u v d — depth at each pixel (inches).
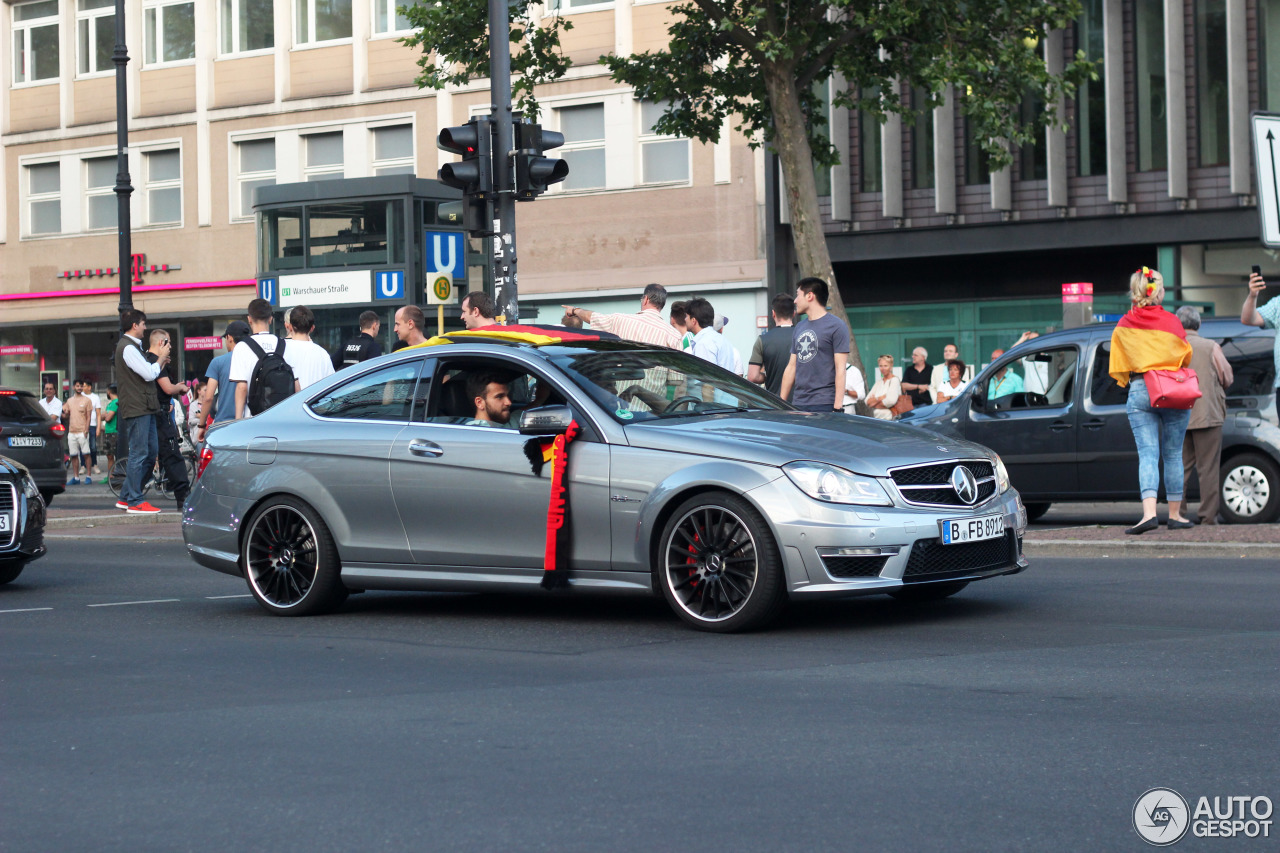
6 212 1545.3
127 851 168.7
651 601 369.1
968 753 203.0
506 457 333.4
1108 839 163.5
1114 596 352.2
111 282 1486.2
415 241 968.9
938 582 305.7
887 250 1147.9
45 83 1525.6
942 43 822.5
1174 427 479.8
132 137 1469.0
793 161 834.2
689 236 1197.7
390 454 348.8
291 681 272.8
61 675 285.7
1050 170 1083.9
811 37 838.5
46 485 863.1
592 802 183.3
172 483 743.1
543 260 1255.5
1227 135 1047.6
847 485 298.5
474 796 187.6
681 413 333.7
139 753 216.7
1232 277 1063.6
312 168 1385.3
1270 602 335.6
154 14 1466.5
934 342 1157.1
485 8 854.5
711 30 876.6
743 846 163.5
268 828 175.9
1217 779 186.2
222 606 390.3
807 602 354.9
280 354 542.6
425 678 271.7
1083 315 894.4
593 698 247.8
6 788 198.5
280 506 364.5
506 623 340.2
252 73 1408.7
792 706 237.0
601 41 1230.3
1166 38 1043.9
